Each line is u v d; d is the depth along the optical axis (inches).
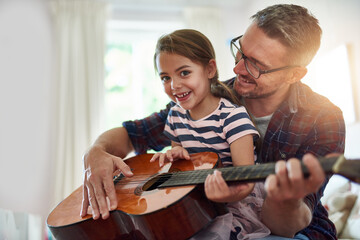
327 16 123.0
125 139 57.7
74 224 41.1
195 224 35.6
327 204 95.1
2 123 136.3
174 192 36.5
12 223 74.0
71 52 165.9
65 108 160.7
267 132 49.1
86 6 170.9
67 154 157.8
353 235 83.5
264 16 45.5
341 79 114.5
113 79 178.4
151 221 35.5
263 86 46.3
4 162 135.1
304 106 48.4
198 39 50.1
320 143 46.0
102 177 44.0
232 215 39.4
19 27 149.0
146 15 180.4
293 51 44.7
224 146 47.4
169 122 54.2
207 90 49.9
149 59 183.0
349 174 25.6
